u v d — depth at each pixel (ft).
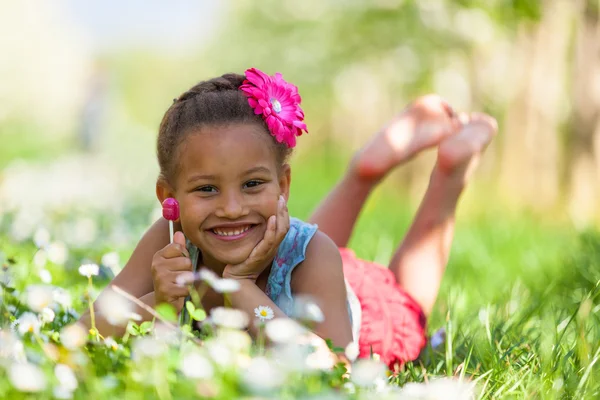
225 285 8.71
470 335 12.14
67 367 7.57
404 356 12.01
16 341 7.96
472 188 37.32
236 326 8.48
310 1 54.75
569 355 10.36
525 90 36.73
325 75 54.90
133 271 10.88
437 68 41.04
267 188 9.84
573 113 34.12
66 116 121.08
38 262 13.41
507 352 10.71
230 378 7.41
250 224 9.91
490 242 25.53
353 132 89.30
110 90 84.12
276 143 9.97
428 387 8.29
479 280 19.57
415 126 14.87
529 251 23.15
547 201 34.88
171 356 8.07
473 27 37.96
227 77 10.25
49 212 31.71
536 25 36.40
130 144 99.60
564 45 36.14
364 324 11.89
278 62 62.08
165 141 10.00
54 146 93.61
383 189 48.70
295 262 10.52
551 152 35.76
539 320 13.56
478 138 14.23
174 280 9.82
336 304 10.46
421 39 40.57
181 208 9.91
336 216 14.71
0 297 10.55
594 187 33.55
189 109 9.81
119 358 8.16
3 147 83.71
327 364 8.50
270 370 7.34
